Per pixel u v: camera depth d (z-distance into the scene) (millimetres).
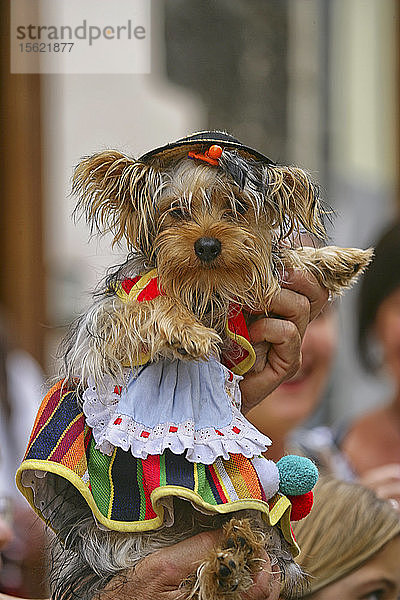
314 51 10312
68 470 3408
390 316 7086
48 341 8773
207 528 3607
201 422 3445
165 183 3459
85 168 3502
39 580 4664
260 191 3479
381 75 11102
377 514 4625
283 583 3758
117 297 3568
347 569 4473
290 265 3861
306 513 3824
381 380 9609
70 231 8789
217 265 3373
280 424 5801
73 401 3580
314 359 6223
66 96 8773
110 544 3578
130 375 3494
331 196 10648
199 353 3293
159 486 3309
